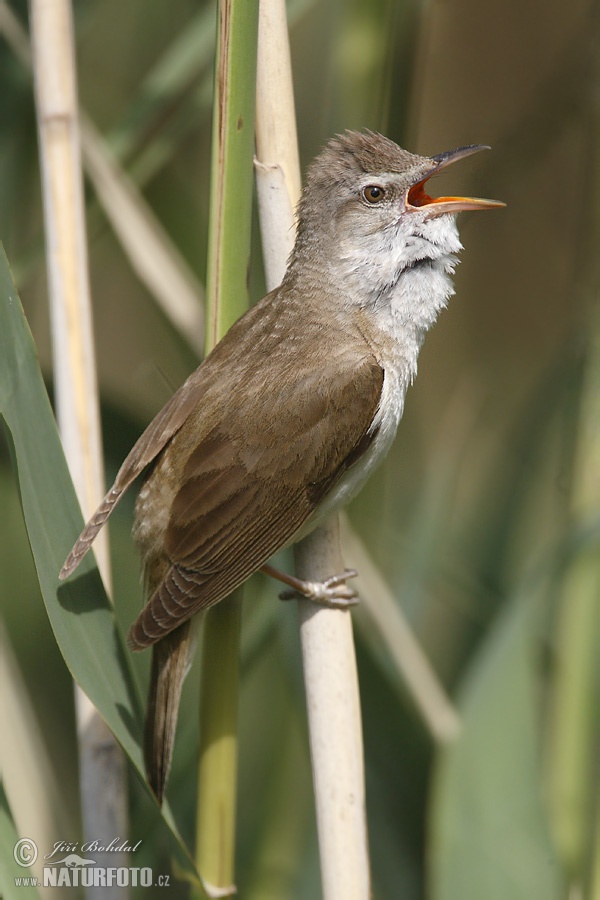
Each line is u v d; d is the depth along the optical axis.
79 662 6.04
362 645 8.56
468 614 9.93
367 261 7.68
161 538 7.02
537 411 10.32
